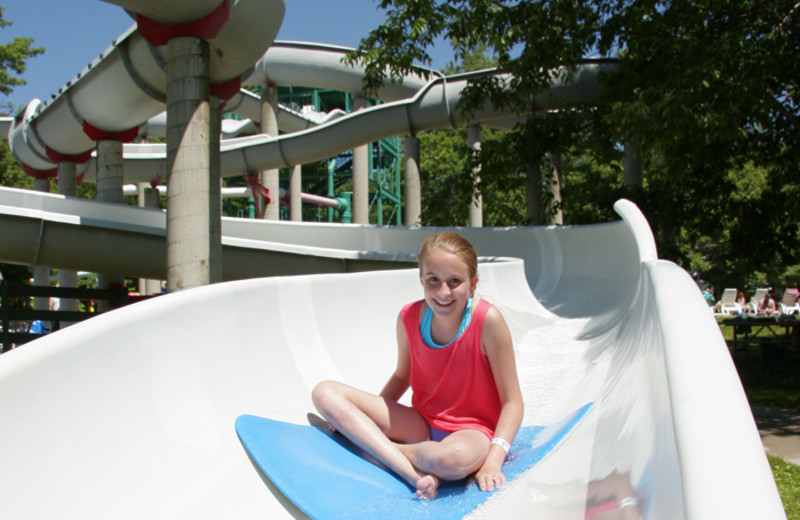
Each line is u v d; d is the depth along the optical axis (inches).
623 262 424.2
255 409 125.6
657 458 54.1
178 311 115.4
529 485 89.5
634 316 181.5
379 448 102.5
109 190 761.0
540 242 567.2
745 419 42.4
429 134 1712.6
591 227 501.4
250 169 1086.4
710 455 38.6
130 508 84.2
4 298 506.3
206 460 102.0
